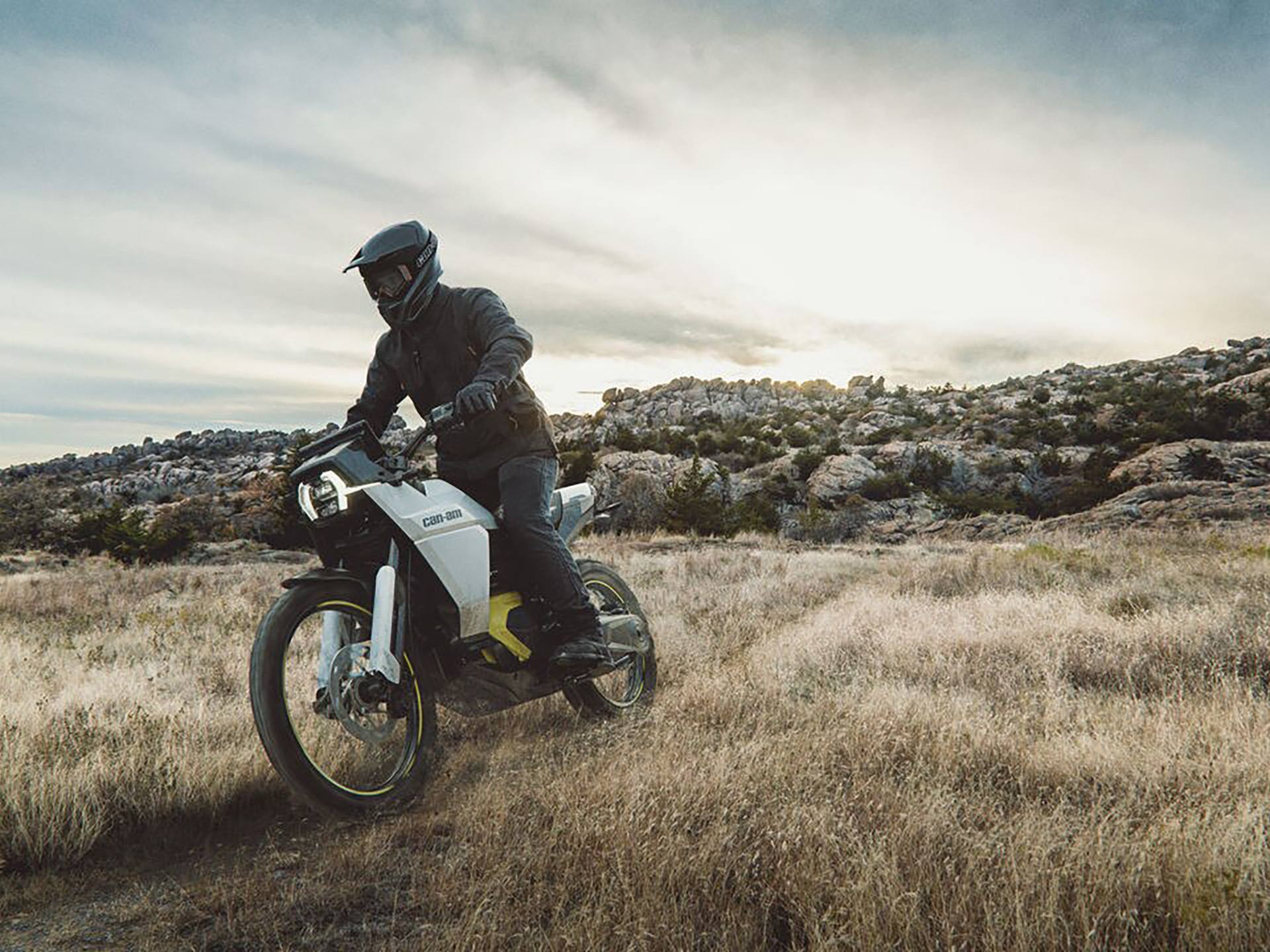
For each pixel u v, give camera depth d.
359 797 3.19
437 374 3.92
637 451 118.31
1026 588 9.95
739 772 3.21
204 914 2.52
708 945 2.17
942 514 69.94
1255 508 31.17
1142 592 8.08
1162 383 156.12
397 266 3.71
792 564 15.23
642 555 18.47
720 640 7.03
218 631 7.55
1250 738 3.63
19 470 185.12
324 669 3.20
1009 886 2.29
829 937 2.10
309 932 2.37
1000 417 132.50
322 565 3.53
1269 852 2.36
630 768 3.31
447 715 4.59
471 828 2.95
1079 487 60.62
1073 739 3.79
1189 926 2.09
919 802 2.91
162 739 3.83
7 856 2.92
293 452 3.78
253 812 3.44
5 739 3.64
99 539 36.53
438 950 2.19
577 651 3.76
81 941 2.41
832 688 5.05
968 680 5.24
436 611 3.57
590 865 2.57
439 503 3.58
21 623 9.14
